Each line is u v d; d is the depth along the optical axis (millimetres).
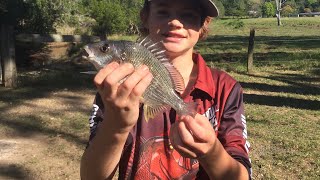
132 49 525
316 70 4148
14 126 2301
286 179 1603
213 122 644
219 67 4289
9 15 3988
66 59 4312
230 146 615
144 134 634
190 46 667
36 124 2326
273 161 1761
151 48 553
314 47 6445
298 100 2879
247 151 627
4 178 1669
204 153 505
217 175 536
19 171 1730
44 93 3057
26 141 2074
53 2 5145
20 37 3406
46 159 1845
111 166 538
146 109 553
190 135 497
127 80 462
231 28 13352
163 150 633
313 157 1804
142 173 632
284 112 2549
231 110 656
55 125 2301
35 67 4148
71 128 2248
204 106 646
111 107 474
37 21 4660
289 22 16969
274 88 3293
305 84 3484
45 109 2635
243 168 565
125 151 640
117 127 496
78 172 1720
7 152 1920
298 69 4223
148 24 695
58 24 5566
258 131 2137
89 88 3225
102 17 6730
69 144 2020
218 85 671
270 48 6402
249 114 2471
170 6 649
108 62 513
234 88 677
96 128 602
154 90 542
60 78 3561
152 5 661
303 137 2059
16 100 2848
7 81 3254
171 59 664
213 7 669
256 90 3211
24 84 3350
